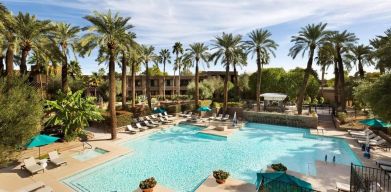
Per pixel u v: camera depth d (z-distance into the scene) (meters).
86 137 20.66
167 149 18.95
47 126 19.80
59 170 13.50
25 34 21.33
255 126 28.42
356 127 24.20
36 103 13.11
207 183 11.88
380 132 21.58
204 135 23.75
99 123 24.81
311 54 30.09
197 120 29.58
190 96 53.62
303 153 17.95
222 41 33.12
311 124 26.59
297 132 25.17
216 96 53.22
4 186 11.48
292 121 27.88
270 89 48.22
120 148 18.05
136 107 33.78
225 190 11.12
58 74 50.53
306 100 43.97
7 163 12.68
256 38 32.81
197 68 36.56
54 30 23.73
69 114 19.42
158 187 11.77
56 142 18.70
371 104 15.13
